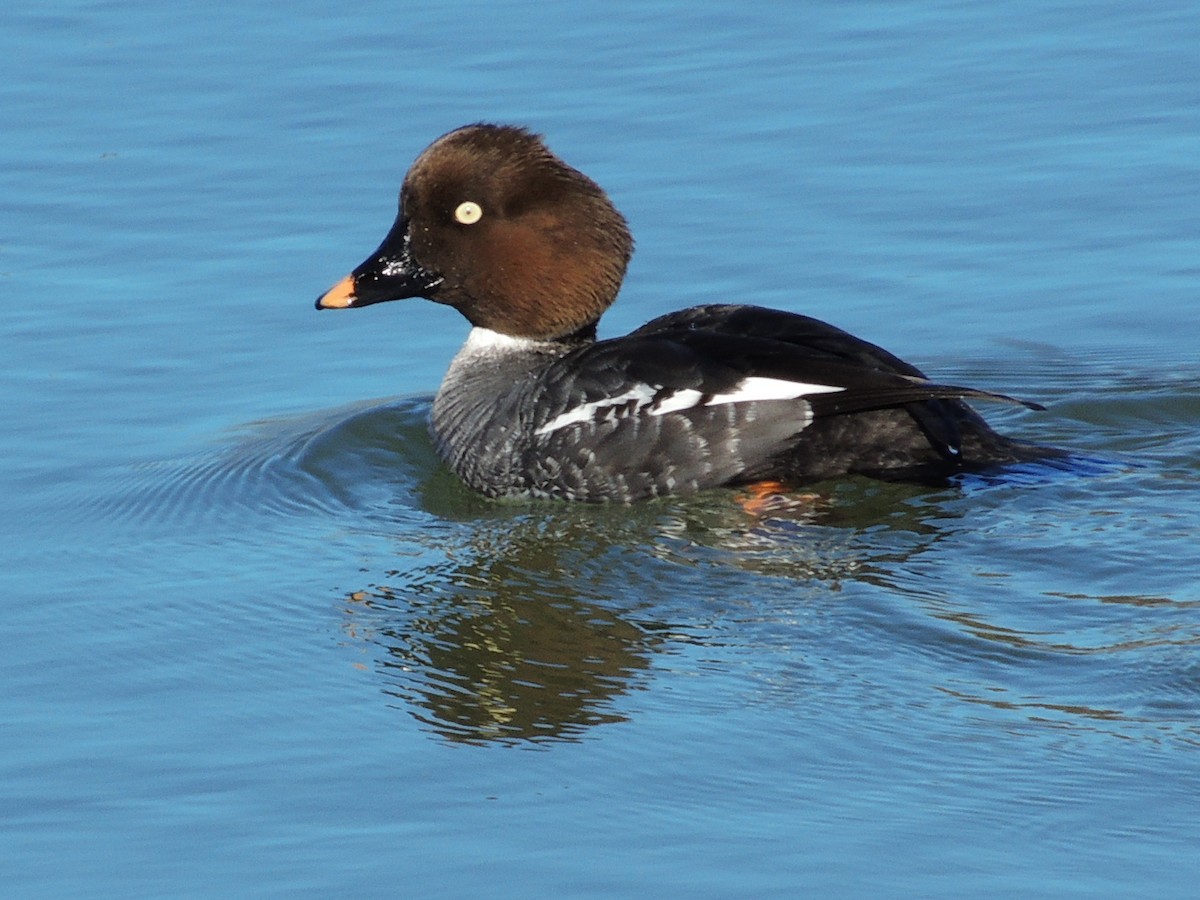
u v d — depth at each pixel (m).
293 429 14.65
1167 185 17.53
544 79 19.81
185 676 10.84
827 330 13.04
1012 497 12.43
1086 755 9.32
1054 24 20.67
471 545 12.49
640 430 12.67
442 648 11.04
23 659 11.08
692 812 9.11
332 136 18.89
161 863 8.91
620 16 21.23
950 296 16.23
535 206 13.81
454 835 9.02
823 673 10.32
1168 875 8.43
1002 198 17.52
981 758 9.36
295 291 16.67
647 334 13.27
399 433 14.58
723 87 19.56
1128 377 14.95
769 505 12.50
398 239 14.09
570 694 10.37
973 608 10.97
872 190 17.77
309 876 8.74
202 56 20.59
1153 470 12.89
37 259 17.12
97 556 12.58
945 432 12.56
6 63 20.45
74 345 15.89
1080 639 10.53
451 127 18.86
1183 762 9.22
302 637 11.27
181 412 15.01
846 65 19.94
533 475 13.10
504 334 14.11
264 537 12.85
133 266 17.03
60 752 9.96
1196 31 20.28
